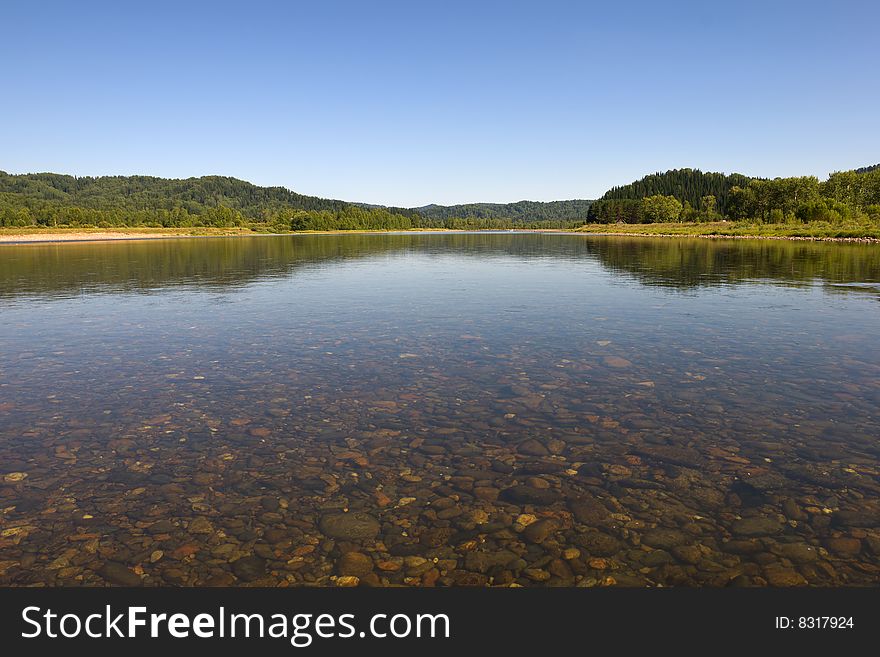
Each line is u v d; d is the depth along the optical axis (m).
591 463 6.66
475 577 4.71
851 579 4.61
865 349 12.16
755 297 20.30
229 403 8.83
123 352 12.26
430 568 4.81
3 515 5.59
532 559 4.91
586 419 8.06
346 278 28.78
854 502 5.72
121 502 5.84
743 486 6.07
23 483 6.23
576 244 70.81
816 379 9.91
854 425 7.75
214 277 29.48
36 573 4.76
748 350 12.12
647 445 7.14
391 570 4.79
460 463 6.68
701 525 5.35
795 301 19.27
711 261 38.19
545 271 32.25
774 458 6.74
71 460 6.81
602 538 5.17
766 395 9.05
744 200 121.88
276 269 34.81
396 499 5.87
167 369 10.83
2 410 8.56
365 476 6.37
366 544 5.12
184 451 7.05
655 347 12.44
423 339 13.41
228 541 5.18
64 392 9.41
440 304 19.11
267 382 9.91
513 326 14.98
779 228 86.00
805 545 5.03
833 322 15.31
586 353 11.90
